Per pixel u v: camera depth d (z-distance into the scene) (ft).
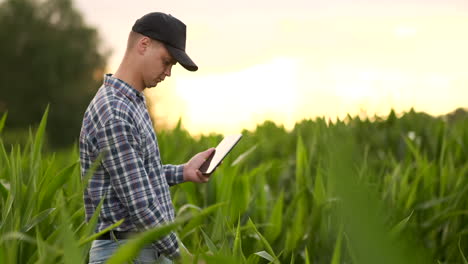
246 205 12.08
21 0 182.29
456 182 13.29
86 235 5.38
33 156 9.65
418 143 19.10
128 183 7.25
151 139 7.73
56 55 176.04
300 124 21.59
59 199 8.21
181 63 7.75
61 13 185.47
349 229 1.40
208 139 20.76
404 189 12.05
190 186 12.30
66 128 175.83
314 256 10.02
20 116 172.35
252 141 21.99
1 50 177.27
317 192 10.92
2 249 5.34
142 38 7.74
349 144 1.49
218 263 3.24
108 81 7.69
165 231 2.97
